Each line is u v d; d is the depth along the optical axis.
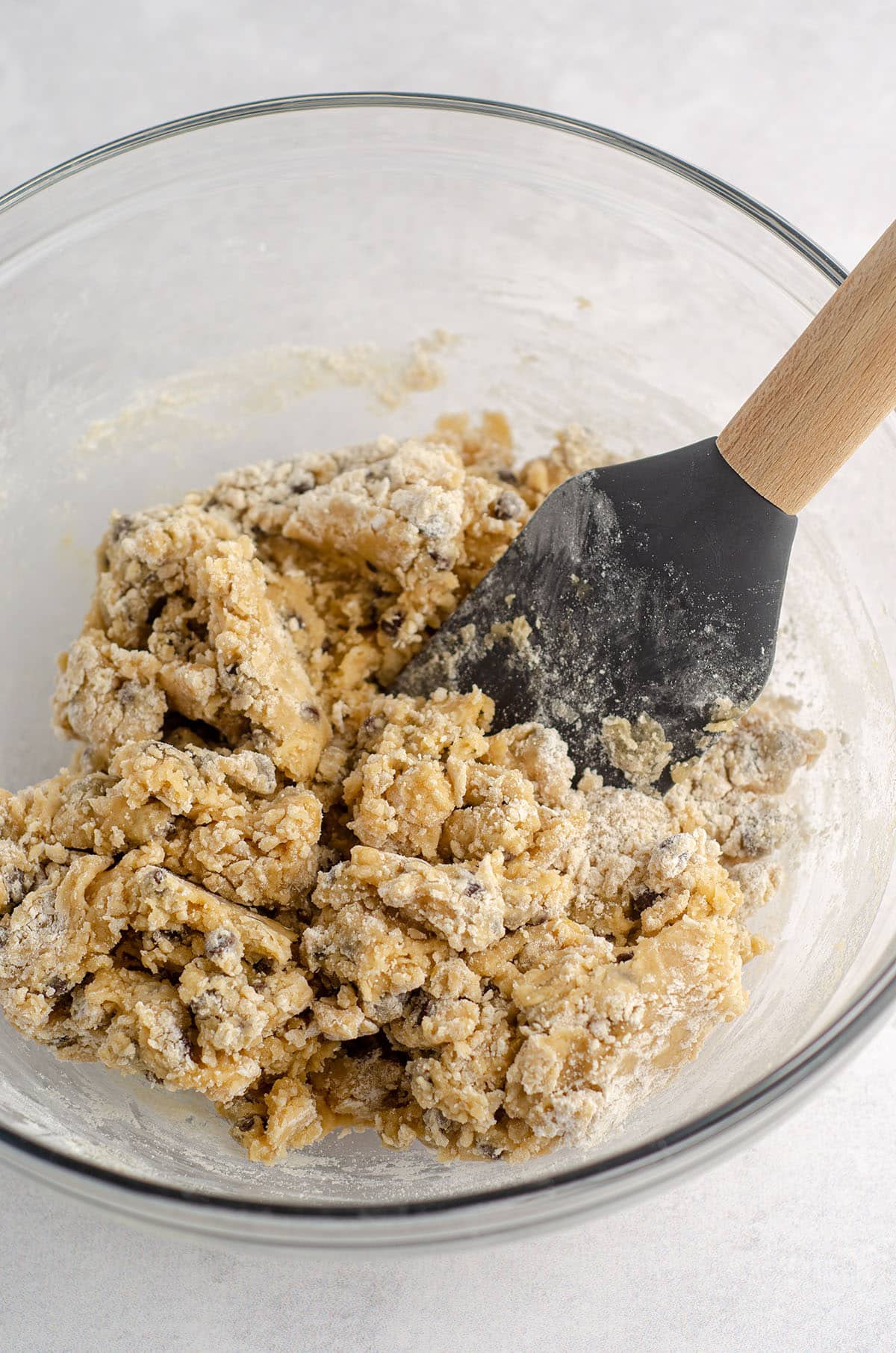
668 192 0.42
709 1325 0.37
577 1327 0.37
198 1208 0.32
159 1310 0.37
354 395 0.47
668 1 0.52
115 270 0.43
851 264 0.47
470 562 0.42
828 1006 0.35
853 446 0.35
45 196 0.41
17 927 0.36
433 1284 0.37
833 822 0.40
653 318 0.44
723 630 0.37
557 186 0.43
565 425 0.46
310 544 0.41
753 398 0.36
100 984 0.36
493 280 0.45
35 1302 0.37
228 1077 0.35
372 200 0.44
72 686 0.40
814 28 0.51
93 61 0.50
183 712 0.40
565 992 0.35
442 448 0.43
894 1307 0.37
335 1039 0.37
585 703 0.38
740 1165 0.38
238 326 0.45
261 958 0.36
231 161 0.43
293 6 0.51
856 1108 0.39
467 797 0.38
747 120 0.50
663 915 0.37
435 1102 0.35
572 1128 0.34
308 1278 0.37
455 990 0.36
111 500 0.45
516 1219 0.32
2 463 0.43
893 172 0.49
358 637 0.42
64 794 0.38
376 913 0.36
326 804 0.39
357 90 0.50
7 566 0.44
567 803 0.38
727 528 0.37
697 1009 0.35
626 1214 0.38
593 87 0.50
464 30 0.51
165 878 0.36
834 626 0.42
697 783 0.40
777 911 0.39
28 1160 0.32
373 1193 0.36
